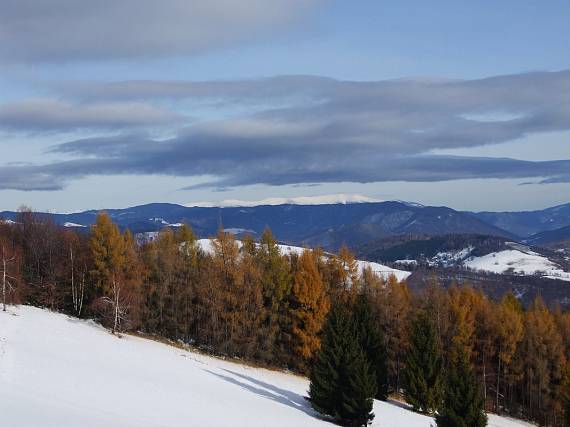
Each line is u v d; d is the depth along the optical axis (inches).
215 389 1656.0
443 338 2625.5
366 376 1609.3
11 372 1214.9
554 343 2719.0
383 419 1718.8
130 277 2687.0
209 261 2869.1
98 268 2655.0
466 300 2851.9
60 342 1873.8
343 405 1592.0
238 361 2605.8
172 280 2827.3
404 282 3075.8
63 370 1376.7
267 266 2780.5
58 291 2795.3
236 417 1298.0
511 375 2709.2
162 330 2790.4
